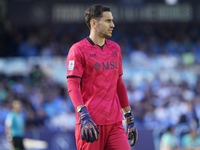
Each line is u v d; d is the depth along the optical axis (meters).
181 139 31.36
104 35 11.01
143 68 42.81
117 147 10.77
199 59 44.03
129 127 11.69
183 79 42.81
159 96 41.38
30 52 59.41
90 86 10.77
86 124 10.10
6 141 34.03
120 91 11.81
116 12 68.19
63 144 33.22
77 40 64.06
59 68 41.94
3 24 63.66
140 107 39.53
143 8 68.81
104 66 10.88
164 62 43.50
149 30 67.62
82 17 67.62
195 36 67.69
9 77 40.72
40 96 40.34
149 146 32.47
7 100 39.16
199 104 38.38
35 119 37.97
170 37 66.69
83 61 10.73
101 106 10.76
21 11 66.19
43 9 66.75
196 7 70.00
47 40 62.50
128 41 63.56
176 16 69.81
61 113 39.22
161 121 37.91
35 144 33.34
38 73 41.31
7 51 61.28
